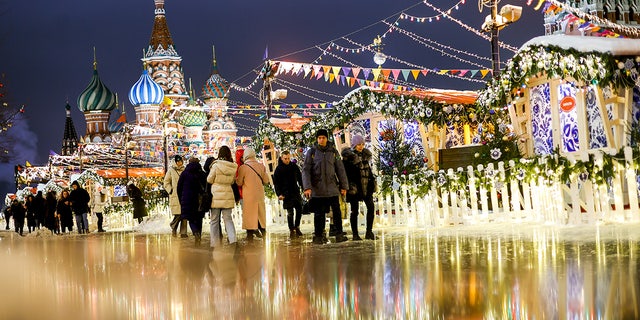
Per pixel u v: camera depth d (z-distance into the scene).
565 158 15.38
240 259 13.27
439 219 18.20
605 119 16.62
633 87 16.58
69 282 11.26
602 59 15.98
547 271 8.95
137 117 108.00
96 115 132.50
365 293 8.22
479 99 19.34
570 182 15.36
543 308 6.64
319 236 15.59
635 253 10.16
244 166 17.83
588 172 14.99
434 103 21.81
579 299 6.95
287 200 18.47
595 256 10.09
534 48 17.39
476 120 21.75
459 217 18.11
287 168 18.56
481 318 6.40
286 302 7.93
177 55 120.12
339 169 15.46
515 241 13.04
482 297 7.42
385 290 8.34
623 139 16.61
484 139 19.14
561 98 18.03
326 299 7.96
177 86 119.25
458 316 6.54
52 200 35.94
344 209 21.86
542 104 18.64
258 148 28.06
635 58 16.41
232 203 17.42
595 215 15.06
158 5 120.25
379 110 22.97
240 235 21.33
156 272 12.03
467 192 18.39
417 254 12.02
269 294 8.61
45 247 21.91
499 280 8.48
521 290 7.68
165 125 51.41
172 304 8.29
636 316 6.05
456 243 13.52
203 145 88.38
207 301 8.35
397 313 6.90
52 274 12.80
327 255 12.91
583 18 21.66
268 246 16.00
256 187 17.80
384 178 20.42
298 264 11.74
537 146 18.89
